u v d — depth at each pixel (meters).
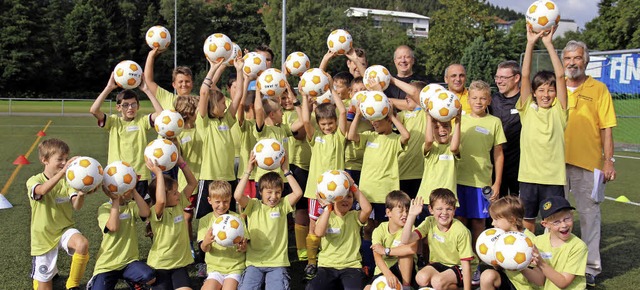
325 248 5.04
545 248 4.54
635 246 6.62
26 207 8.16
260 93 5.63
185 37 58.94
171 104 6.52
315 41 49.38
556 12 5.08
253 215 5.09
